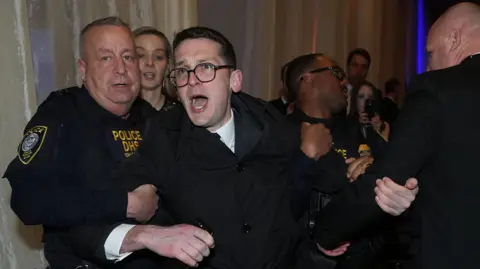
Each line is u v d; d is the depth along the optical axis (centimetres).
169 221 163
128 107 197
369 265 200
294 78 229
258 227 153
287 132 164
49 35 288
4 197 252
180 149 156
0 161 251
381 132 332
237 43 429
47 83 288
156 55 263
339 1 543
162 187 157
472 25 161
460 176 149
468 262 148
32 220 162
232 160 154
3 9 253
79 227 161
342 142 230
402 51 648
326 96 224
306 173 166
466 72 154
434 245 152
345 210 166
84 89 194
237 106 162
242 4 430
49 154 169
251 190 155
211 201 152
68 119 179
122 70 192
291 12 484
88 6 304
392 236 202
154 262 176
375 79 596
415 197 156
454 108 150
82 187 169
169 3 346
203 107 153
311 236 181
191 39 152
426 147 151
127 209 157
